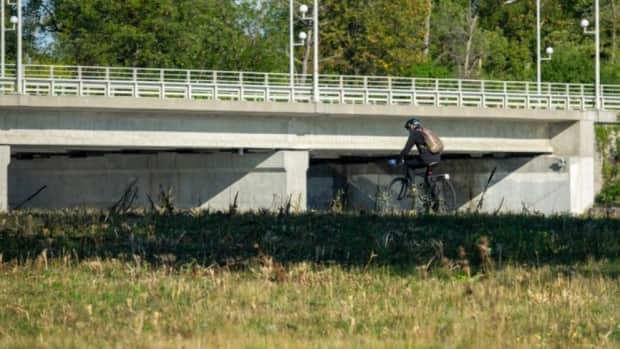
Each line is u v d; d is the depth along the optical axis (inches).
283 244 3580.2
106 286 2815.0
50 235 3767.2
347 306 2544.3
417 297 2682.1
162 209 4714.6
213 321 2378.2
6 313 2482.8
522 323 2390.5
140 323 2316.7
